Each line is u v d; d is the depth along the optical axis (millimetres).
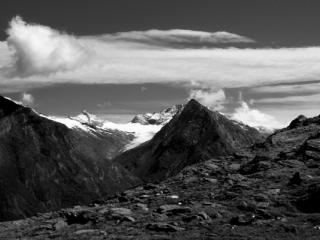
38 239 44688
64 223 50438
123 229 44125
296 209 44406
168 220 45281
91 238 41906
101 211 51719
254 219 42031
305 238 36344
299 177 51406
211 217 44594
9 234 50344
